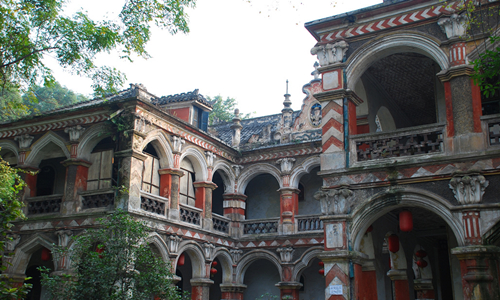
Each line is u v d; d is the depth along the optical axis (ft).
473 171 36.42
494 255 35.42
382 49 43.24
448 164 38.04
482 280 34.55
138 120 58.29
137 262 41.37
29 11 39.04
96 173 62.44
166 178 63.05
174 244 61.52
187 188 69.05
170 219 61.41
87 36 39.40
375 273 44.80
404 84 53.93
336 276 39.40
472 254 34.91
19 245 61.26
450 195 37.47
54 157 65.26
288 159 74.28
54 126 63.98
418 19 41.78
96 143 62.90
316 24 45.60
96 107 60.18
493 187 35.99
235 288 72.95
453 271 48.34
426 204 38.24
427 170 38.65
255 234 74.18
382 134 41.47
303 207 78.43
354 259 39.75
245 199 77.82
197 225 67.05
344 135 42.70
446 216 37.09
